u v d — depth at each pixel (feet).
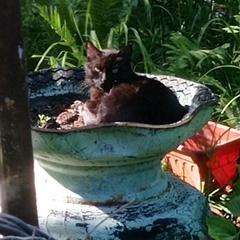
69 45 9.86
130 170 6.47
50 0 11.08
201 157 7.85
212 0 11.52
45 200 6.57
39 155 6.42
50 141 6.09
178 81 7.50
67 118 7.24
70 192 6.56
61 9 10.69
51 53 10.82
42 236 4.43
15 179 4.70
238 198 6.70
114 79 7.63
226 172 8.13
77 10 10.81
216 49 9.97
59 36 10.84
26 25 11.07
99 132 6.01
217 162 7.98
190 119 6.32
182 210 6.65
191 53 9.82
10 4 4.40
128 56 7.80
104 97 7.14
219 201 8.02
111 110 6.95
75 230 6.34
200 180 7.95
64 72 7.82
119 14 10.82
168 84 7.54
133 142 6.11
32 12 11.16
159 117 6.94
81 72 7.89
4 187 4.74
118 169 6.42
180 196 6.84
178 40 10.12
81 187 6.52
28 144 4.68
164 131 6.12
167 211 6.58
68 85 7.80
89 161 6.21
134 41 10.78
